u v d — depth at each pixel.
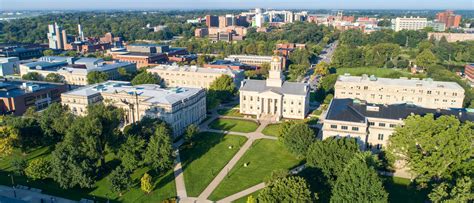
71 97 183.00
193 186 121.31
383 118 135.50
